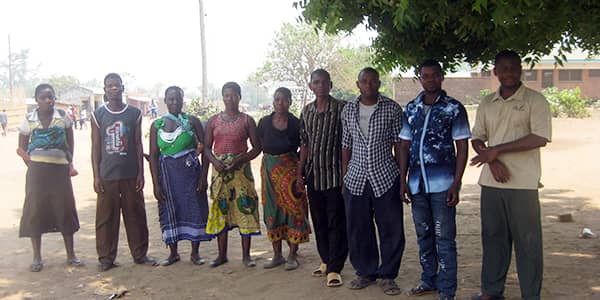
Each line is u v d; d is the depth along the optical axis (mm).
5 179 12805
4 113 27828
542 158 13883
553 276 4996
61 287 5145
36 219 5621
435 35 4719
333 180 4840
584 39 4570
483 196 4246
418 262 5641
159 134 5582
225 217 5582
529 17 3584
